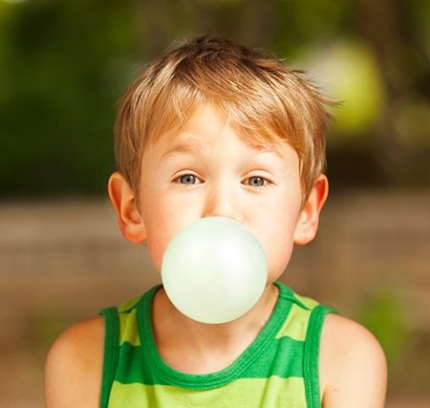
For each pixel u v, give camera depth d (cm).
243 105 212
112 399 229
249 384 222
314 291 962
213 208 208
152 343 231
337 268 954
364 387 224
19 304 977
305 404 220
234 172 211
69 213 994
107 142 1312
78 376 235
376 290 888
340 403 222
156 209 215
